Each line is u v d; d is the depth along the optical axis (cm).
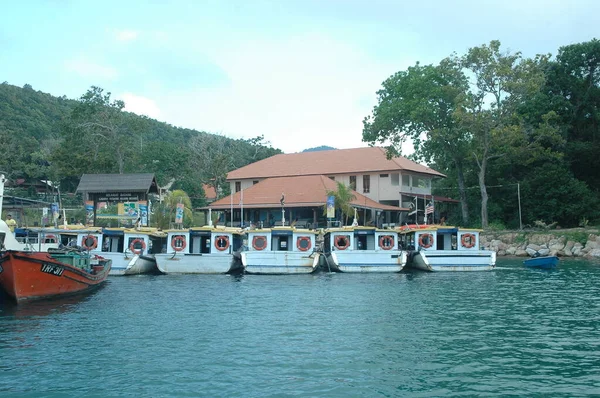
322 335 1623
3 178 2542
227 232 3422
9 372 1272
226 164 6700
